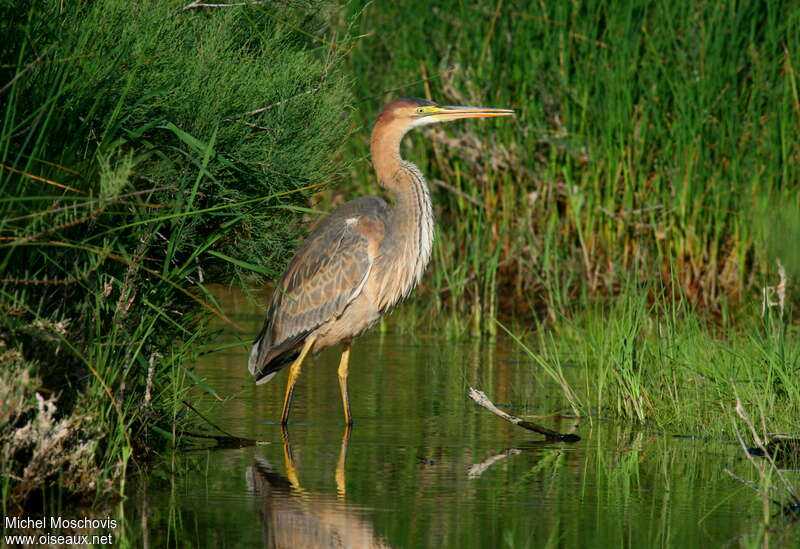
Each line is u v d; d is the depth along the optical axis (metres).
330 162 11.88
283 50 11.69
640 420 11.81
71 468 8.48
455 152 20.42
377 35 21.08
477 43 19.92
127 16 9.99
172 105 10.22
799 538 7.68
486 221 20.16
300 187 11.24
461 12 19.84
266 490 8.89
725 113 18.23
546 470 9.64
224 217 10.78
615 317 13.89
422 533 7.71
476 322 18.70
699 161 18.38
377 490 8.91
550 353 15.80
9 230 8.50
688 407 11.69
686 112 18.34
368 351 16.84
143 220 9.74
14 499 8.20
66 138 9.16
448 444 10.70
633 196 19.16
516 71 19.78
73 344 8.95
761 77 18.11
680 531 7.81
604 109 19.02
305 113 11.30
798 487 9.04
